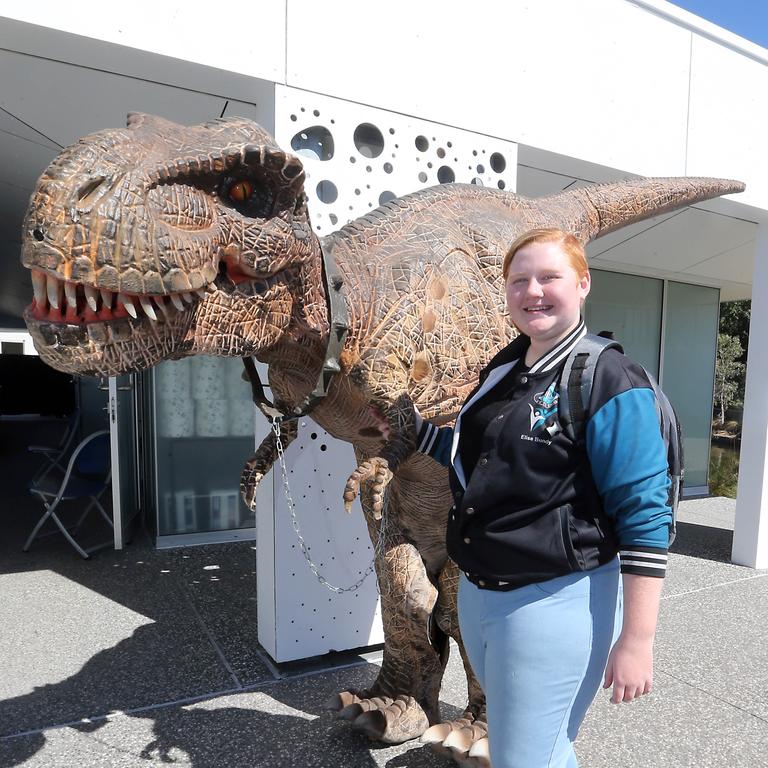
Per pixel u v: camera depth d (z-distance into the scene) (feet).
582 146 12.80
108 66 9.12
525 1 11.93
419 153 10.87
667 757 7.94
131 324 4.33
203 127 4.78
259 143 4.76
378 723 7.84
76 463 16.76
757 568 16.46
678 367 26.45
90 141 4.10
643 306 25.12
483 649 4.86
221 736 8.21
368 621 11.00
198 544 16.72
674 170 14.33
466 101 11.29
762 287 16.51
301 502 10.30
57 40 8.34
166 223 4.25
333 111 10.01
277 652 10.24
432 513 7.89
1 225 20.63
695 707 9.17
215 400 17.16
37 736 8.13
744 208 15.71
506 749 4.52
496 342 7.17
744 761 7.89
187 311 4.68
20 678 9.66
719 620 12.63
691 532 20.40
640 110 13.69
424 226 7.23
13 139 12.55
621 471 4.12
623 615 4.19
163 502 16.79
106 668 10.04
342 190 10.17
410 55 10.66
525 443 4.38
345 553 10.72
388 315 6.33
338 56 9.98
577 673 4.39
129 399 17.37
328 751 7.95
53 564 14.99
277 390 6.76
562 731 4.50
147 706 8.93
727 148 15.16
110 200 3.97
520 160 12.94
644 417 4.13
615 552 4.38
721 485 29.40
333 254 6.48
